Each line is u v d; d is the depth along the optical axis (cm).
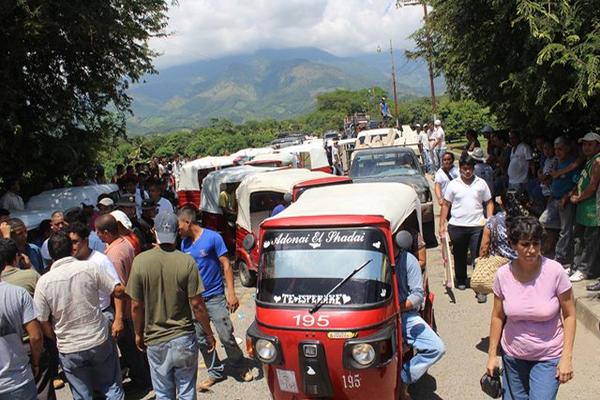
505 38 1004
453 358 649
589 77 724
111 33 1359
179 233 638
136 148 3494
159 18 1548
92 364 516
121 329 545
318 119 15112
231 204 1286
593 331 664
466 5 1050
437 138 2172
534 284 388
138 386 647
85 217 734
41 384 557
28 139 1304
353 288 471
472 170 812
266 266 511
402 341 500
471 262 906
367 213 509
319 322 460
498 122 1527
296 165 1745
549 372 387
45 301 493
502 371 424
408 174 1273
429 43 1541
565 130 1040
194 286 497
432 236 1200
